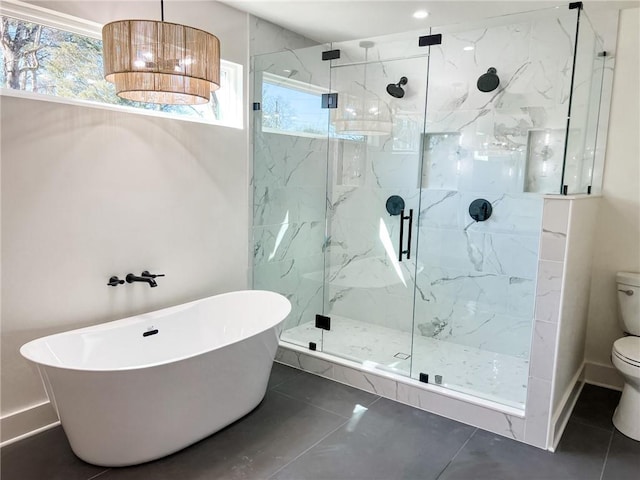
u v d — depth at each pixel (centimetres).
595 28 290
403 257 378
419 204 368
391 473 212
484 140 337
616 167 295
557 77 301
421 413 269
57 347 221
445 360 322
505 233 335
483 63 328
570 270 232
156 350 270
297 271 388
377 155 381
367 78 370
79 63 244
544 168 315
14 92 213
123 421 202
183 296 306
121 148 260
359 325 395
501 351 341
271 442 234
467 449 232
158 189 282
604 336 311
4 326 221
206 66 207
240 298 313
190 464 215
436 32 337
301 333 370
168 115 285
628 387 253
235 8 317
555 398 235
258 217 356
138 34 189
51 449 223
